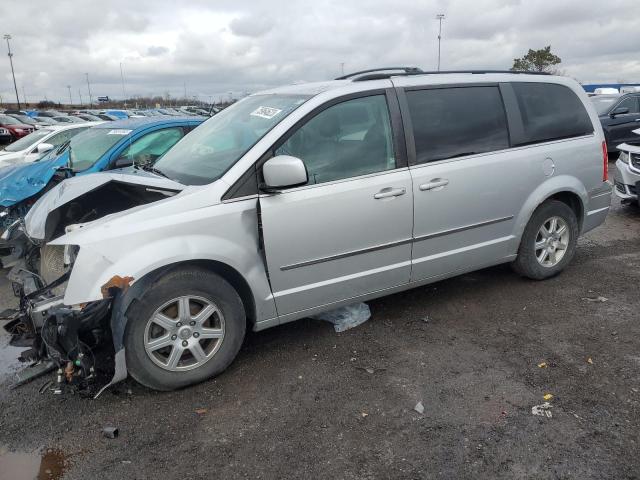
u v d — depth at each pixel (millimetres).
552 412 3020
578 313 4328
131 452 2826
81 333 3068
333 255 3732
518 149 4516
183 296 3271
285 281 3617
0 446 2910
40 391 3410
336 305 3904
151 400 3295
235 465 2699
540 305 4504
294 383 3430
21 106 80938
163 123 6820
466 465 2633
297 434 2920
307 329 4195
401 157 3943
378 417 3041
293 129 3590
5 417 3166
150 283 3209
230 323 3459
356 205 3727
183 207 3281
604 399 3123
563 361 3578
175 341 3305
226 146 3811
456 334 4035
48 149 8539
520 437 2820
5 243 4152
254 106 4199
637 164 7375
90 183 3941
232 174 3420
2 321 4602
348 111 3803
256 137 3621
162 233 3191
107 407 3232
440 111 4184
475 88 4391
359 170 3791
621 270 5332
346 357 3740
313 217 3586
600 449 2705
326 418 3051
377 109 3916
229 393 3346
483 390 3268
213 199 3352
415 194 3959
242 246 3420
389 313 4445
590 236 6664
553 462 2627
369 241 3848
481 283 5039
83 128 10336
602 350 3703
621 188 7695
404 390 3301
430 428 2926
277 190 3463
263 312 3602
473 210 4297
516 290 4840
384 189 3830
